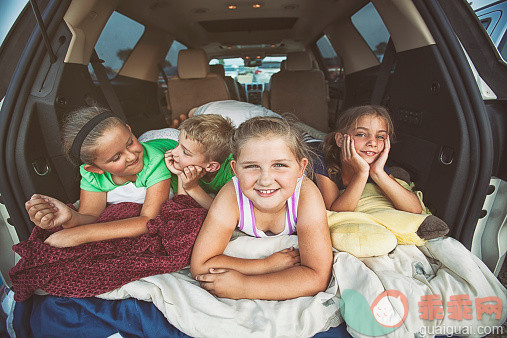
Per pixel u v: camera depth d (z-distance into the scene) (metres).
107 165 1.18
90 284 1.11
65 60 1.34
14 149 1.23
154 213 1.34
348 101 3.34
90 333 1.06
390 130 1.45
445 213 1.29
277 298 1.05
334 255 1.18
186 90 3.34
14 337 1.18
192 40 4.04
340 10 2.88
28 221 1.32
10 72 1.26
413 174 1.55
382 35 2.72
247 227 1.21
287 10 3.01
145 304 1.09
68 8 1.31
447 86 1.22
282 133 0.96
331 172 1.58
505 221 1.25
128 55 3.32
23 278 1.11
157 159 1.36
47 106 1.29
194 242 1.20
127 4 2.62
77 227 1.20
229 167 1.62
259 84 5.90
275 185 0.97
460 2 1.21
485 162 1.17
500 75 1.16
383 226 1.28
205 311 1.00
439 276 1.13
